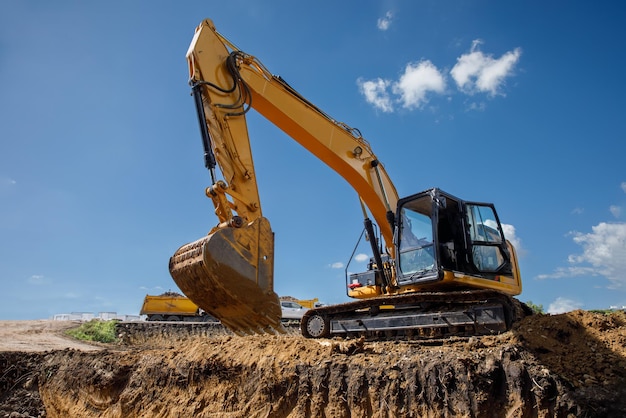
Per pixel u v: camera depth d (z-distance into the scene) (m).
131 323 26.53
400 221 10.30
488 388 6.55
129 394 10.02
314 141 12.00
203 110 10.55
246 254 9.95
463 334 8.78
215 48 11.14
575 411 5.99
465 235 9.78
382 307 10.26
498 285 9.94
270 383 8.05
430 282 9.43
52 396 12.17
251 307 9.85
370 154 12.97
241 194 10.70
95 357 11.86
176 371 9.55
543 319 7.61
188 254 9.83
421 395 6.88
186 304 30.22
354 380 7.42
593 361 6.62
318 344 8.55
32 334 22.64
